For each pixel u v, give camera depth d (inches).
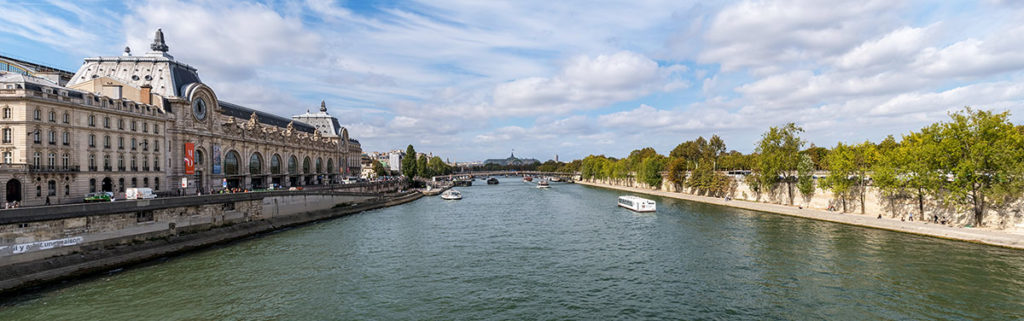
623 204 4052.7
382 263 1818.4
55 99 2241.6
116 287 1493.6
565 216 3373.5
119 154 2613.2
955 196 2343.8
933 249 1945.1
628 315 1247.5
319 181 5654.5
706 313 1257.4
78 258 1683.1
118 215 1878.7
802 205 3673.7
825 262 1764.3
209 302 1344.7
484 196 5861.2
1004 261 1718.8
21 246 1562.5
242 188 3917.3
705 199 4574.3
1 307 1301.7
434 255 1964.8
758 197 4244.6
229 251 2065.7
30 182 2113.7
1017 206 2161.7
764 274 1620.3
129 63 3457.2
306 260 1872.5
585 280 1578.5
